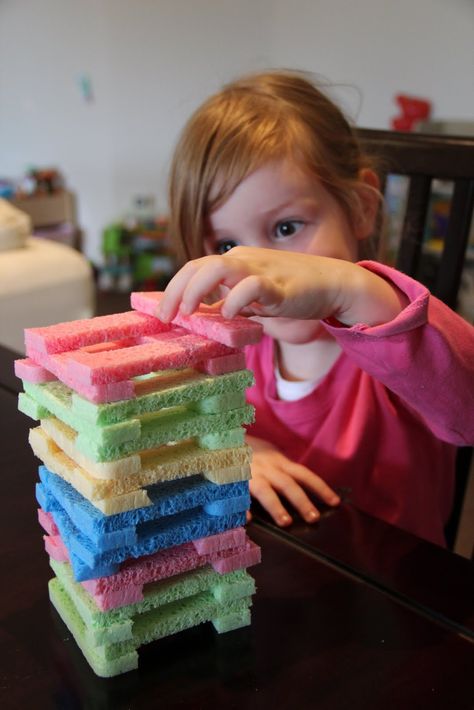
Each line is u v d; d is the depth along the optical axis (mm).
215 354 380
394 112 2309
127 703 367
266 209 771
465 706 362
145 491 368
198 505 399
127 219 3248
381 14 2242
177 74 2898
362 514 557
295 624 426
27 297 1605
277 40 2615
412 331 522
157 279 3195
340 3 2348
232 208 781
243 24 2682
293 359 903
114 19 2955
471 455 902
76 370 349
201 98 2691
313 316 508
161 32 2873
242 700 367
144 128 3084
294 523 544
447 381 558
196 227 826
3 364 805
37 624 426
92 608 382
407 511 823
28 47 3326
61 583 435
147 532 389
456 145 815
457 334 570
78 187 3463
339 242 802
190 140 832
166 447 397
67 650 405
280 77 909
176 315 406
